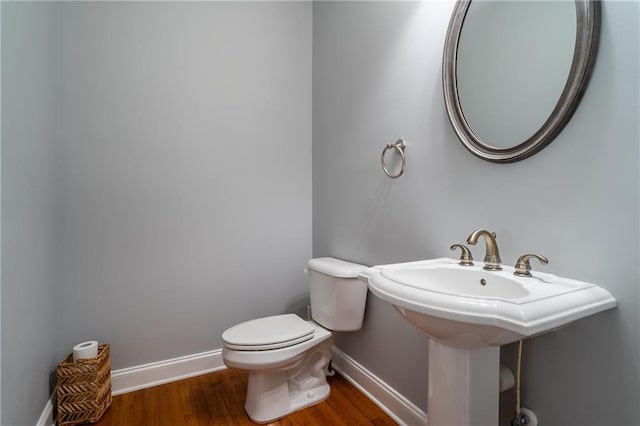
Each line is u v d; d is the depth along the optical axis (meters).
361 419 1.55
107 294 1.75
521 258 0.95
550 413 0.97
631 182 0.79
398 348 1.55
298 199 2.28
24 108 1.19
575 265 0.90
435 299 0.77
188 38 1.93
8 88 1.05
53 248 1.57
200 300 1.98
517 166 1.05
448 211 1.29
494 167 1.12
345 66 1.94
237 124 2.08
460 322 0.74
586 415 0.89
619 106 0.81
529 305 0.70
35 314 1.31
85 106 1.69
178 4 1.90
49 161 1.51
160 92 1.87
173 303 1.91
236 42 2.07
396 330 1.56
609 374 0.84
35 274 1.31
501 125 1.08
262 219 2.17
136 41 1.80
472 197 1.20
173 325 1.91
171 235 1.91
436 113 1.34
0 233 0.98
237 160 2.08
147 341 1.85
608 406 0.84
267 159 2.18
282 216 2.23
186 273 1.95
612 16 0.83
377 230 1.68
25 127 1.20
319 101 2.22
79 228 1.69
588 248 0.88
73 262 1.67
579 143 0.89
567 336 0.93
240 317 2.10
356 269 1.70
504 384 1.00
